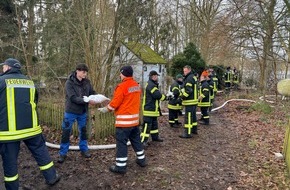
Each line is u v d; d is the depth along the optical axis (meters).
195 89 7.65
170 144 7.00
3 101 3.94
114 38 11.30
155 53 30.06
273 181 5.07
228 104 15.91
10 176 4.05
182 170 5.38
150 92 6.37
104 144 6.76
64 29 13.98
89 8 11.09
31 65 15.05
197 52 19.53
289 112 12.69
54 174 4.54
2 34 15.81
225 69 24.31
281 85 6.27
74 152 6.12
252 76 27.41
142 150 5.39
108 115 7.21
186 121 7.68
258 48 12.80
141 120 8.27
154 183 4.80
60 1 12.40
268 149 6.92
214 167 5.62
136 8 12.41
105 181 4.81
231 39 12.44
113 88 12.12
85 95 5.68
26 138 4.10
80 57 14.43
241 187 4.82
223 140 7.68
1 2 16.23
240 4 11.40
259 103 13.42
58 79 13.22
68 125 5.52
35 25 16.92
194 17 24.53
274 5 11.48
